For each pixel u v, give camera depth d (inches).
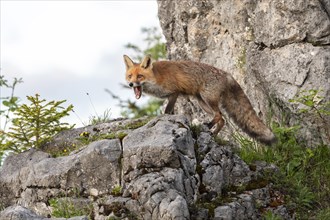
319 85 537.3
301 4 550.0
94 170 469.4
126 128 531.5
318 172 522.3
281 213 470.3
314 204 495.2
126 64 586.2
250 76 595.2
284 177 501.0
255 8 589.3
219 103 558.3
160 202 420.5
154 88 567.2
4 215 417.1
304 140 548.7
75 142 537.0
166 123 476.7
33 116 518.3
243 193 473.1
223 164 478.6
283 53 562.3
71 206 465.1
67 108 526.6
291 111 549.0
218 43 644.1
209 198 458.6
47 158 509.7
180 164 443.5
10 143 533.3
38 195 487.2
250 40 603.8
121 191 450.0
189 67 562.6
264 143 538.3
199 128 493.4
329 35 543.8
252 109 549.6
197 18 654.5
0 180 512.1
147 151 447.5
